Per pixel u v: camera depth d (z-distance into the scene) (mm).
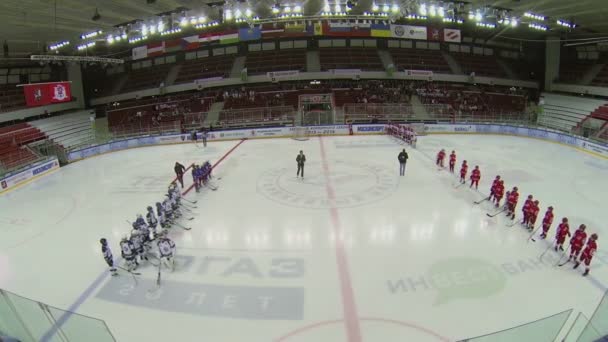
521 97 47531
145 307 11133
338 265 13023
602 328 7578
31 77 46562
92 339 7523
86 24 30406
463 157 28125
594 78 44969
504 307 10547
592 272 12250
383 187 21266
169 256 12805
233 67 49625
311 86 48312
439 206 18203
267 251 14234
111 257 13008
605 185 21031
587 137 30625
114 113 46906
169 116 44750
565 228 13055
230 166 27547
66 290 12312
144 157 32938
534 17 31969
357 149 31875
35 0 22328
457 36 46719
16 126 37188
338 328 9922
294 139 37719
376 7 24672
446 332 9648
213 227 16625
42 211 20312
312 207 18547
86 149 34938
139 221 14289
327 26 44156
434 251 13781
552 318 7461
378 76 47281
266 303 11070
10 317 8500
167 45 46656
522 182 21703
